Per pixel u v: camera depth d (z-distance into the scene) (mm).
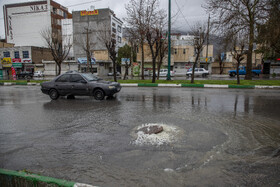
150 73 37781
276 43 16734
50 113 6734
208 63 43688
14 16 60438
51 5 58594
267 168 2898
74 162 3170
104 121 5535
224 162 3072
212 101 8727
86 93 9547
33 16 58844
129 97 10117
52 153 3525
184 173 2760
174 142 3879
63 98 10359
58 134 4523
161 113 6422
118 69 52594
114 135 4363
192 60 44031
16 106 8266
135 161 3133
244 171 2814
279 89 13992
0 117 6312
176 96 10344
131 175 2740
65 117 6102
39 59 48594
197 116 5992
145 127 4750
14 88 17078
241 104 7996
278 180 2592
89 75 10297
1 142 4086
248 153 3395
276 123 5230
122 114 6348
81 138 4234
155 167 2936
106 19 55031
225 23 18297
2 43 48781
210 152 3422
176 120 5516
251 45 19359
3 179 2467
